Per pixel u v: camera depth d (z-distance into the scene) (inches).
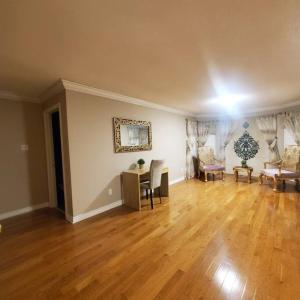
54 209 145.3
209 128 252.1
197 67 96.0
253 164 229.3
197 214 124.8
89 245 91.9
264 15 57.4
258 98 166.4
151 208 138.3
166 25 61.5
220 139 249.1
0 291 64.6
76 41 69.5
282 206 134.1
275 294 59.9
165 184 164.7
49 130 147.8
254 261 76.2
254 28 64.2
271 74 106.9
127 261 78.9
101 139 133.9
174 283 66.1
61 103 119.5
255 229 102.3
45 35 64.9
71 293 63.1
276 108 205.3
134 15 56.2
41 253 86.3
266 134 213.2
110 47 74.5
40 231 108.0
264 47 77.1
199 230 103.3
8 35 64.1
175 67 95.5
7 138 132.0
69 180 118.6
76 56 81.2
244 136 233.0
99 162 132.7
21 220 124.6
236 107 207.6
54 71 96.9
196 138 252.4
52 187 149.6
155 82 118.1
